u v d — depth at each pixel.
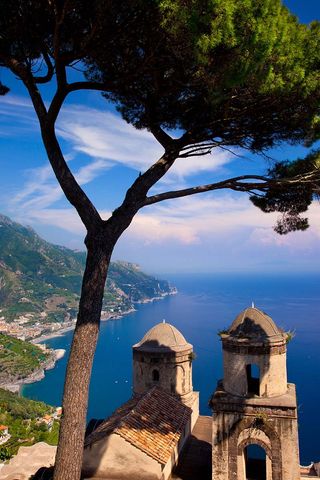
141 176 14.88
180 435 19.64
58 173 13.88
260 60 11.46
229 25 10.86
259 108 13.98
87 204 14.03
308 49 13.02
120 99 16.67
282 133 15.38
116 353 192.62
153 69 13.54
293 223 18.42
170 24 11.34
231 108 14.09
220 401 17.98
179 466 20.23
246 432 17.66
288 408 17.27
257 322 18.73
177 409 21.61
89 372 13.27
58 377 158.50
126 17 12.26
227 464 17.69
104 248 13.81
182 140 15.39
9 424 87.75
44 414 99.06
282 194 17.59
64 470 12.54
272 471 17.23
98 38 12.77
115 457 17.27
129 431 17.94
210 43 10.93
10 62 13.55
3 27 12.77
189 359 26.80
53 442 80.50
